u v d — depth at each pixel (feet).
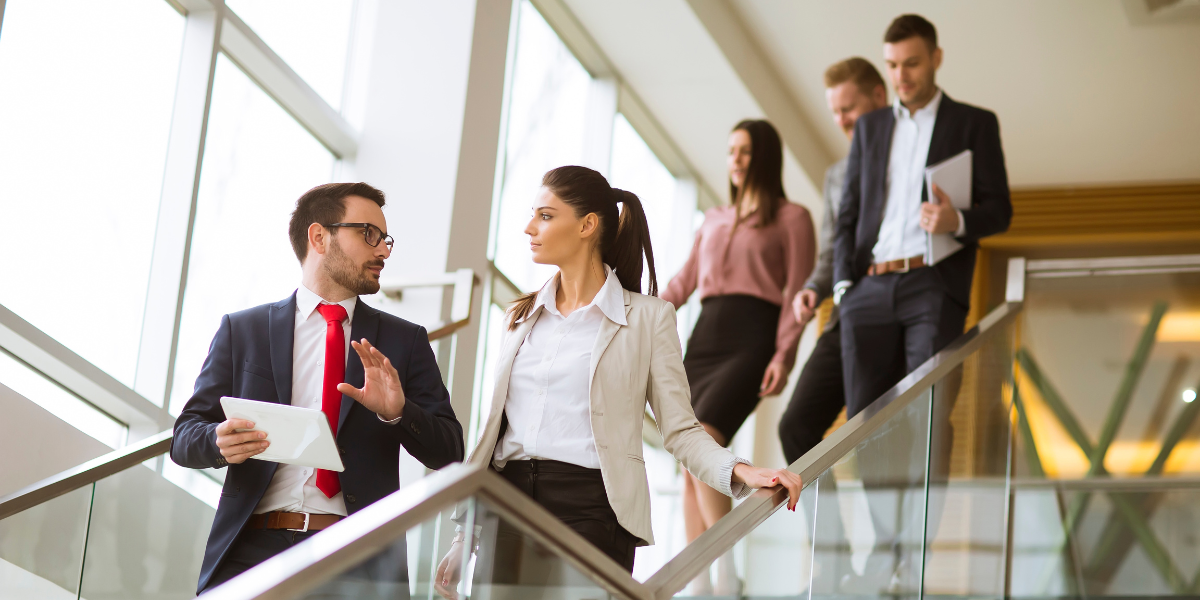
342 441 9.35
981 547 14.33
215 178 17.66
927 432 12.70
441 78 20.25
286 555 5.49
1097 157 31.58
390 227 19.63
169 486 10.66
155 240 16.63
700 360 19.94
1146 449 17.31
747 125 20.77
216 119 17.75
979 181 16.48
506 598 6.50
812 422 18.21
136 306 16.22
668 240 31.60
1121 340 17.57
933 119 16.98
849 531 10.50
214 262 17.58
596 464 8.93
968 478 14.05
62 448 14.01
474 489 6.19
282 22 19.34
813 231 20.43
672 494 20.20
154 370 16.11
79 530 10.03
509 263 23.26
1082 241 32.78
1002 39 27.63
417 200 19.72
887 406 11.37
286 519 9.16
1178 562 17.01
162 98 16.98
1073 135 30.81
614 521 8.86
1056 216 32.83
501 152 23.17
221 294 17.75
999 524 15.16
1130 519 17.16
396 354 10.00
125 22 16.35
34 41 14.92
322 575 5.36
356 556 5.51
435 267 19.27
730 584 8.46
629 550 9.01
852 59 21.06
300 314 9.97
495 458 9.21
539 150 24.99
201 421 9.30
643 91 28.91
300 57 19.71
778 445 33.73
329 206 10.15
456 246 19.57
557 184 9.62
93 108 15.75
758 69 29.17
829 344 18.39
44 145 14.97
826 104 31.45
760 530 8.87
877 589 11.07
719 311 20.06
